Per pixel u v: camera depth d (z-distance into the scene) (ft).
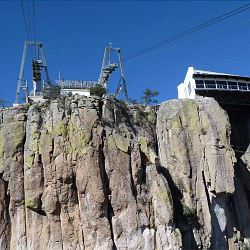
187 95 267.18
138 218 192.13
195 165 218.38
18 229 193.26
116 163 199.21
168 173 218.79
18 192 197.88
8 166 201.36
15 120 210.18
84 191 192.54
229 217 220.84
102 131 202.49
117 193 194.49
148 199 196.85
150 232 191.01
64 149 199.21
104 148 200.54
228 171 214.69
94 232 188.03
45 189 195.42
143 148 206.28
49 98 228.63
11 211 196.44
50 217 192.54
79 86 254.88
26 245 191.11
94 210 189.67
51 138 201.36
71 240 189.67
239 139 267.39
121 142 203.31
